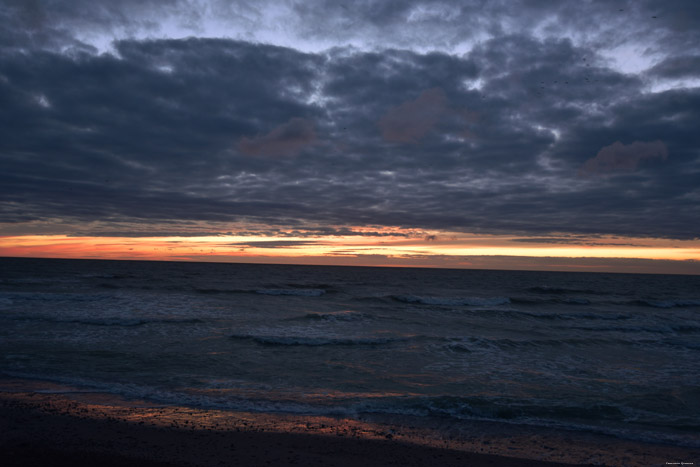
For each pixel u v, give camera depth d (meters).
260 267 116.62
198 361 11.77
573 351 14.61
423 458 6.09
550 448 6.67
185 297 27.92
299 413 7.98
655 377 11.32
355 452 6.22
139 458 5.65
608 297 39.72
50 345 13.08
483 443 6.81
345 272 96.88
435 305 29.06
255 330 16.89
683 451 6.65
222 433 6.78
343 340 14.99
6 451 5.59
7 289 31.42
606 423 7.84
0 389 8.74
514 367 12.16
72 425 6.79
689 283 81.19
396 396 9.02
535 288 46.88
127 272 61.19
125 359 11.71
